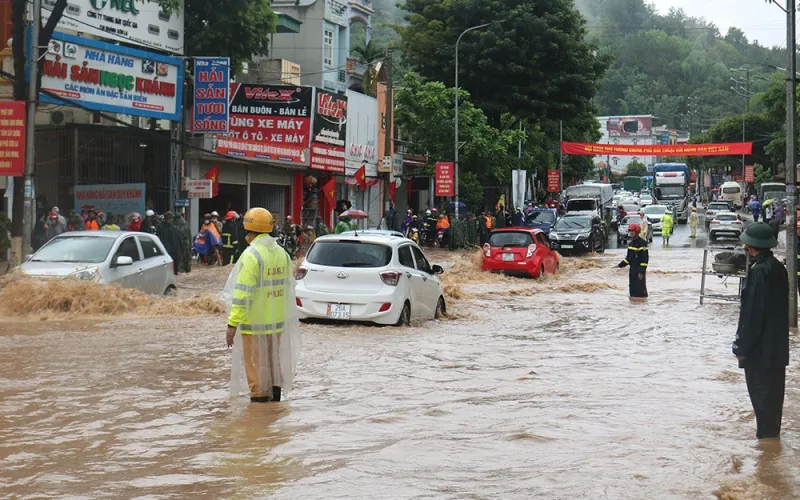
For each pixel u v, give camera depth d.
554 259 28.72
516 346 12.90
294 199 40.06
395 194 54.12
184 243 25.75
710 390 9.45
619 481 5.80
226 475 5.84
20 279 14.88
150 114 28.14
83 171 28.97
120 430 7.12
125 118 31.16
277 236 32.62
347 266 14.35
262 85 37.28
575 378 10.13
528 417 7.84
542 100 54.66
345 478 5.78
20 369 9.90
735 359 11.84
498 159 51.19
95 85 26.19
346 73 53.44
